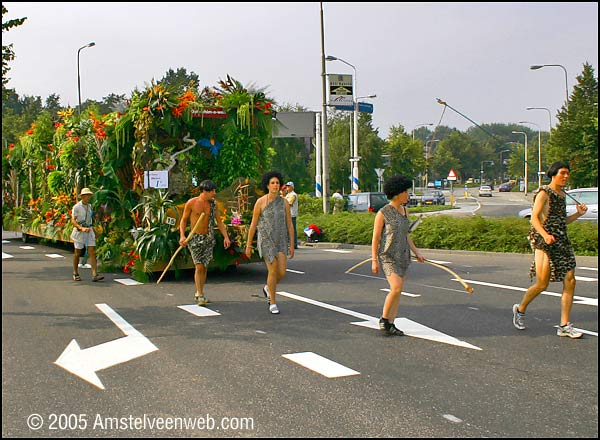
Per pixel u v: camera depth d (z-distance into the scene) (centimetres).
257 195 1324
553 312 878
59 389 580
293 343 732
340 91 2859
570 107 5303
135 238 1267
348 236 2147
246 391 561
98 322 870
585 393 542
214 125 1328
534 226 720
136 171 1304
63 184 1686
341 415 498
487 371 608
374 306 961
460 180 14950
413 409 509
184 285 1212
